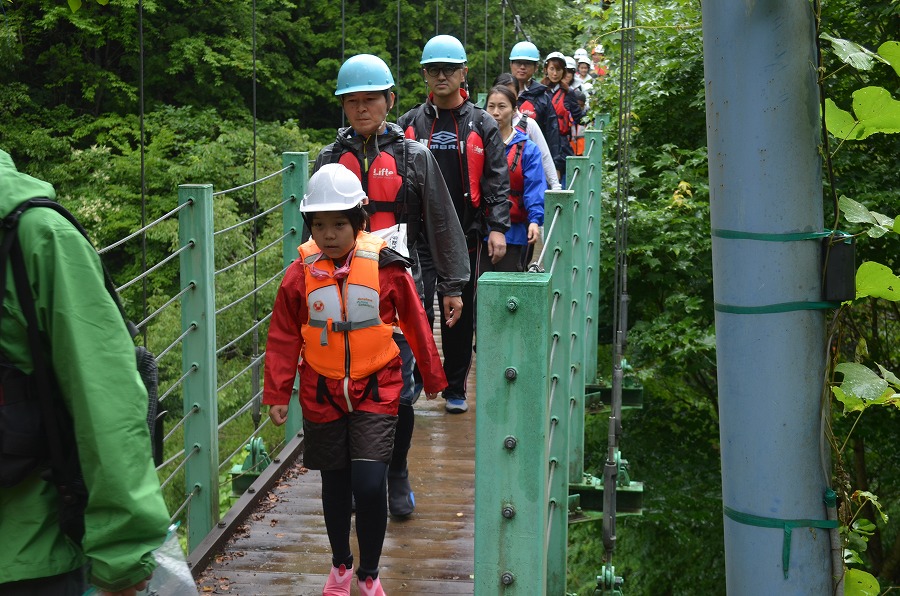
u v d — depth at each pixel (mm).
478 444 2086
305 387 3359
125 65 20094
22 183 1786
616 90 11133
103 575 1715
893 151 8906
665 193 10414
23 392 1761
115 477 1706
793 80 1798
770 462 1850
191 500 4105
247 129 20359
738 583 1910
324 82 23094
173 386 3893
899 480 11031
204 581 3846
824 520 1857
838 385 1995
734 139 1820
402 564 4000
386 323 3361
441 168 5211
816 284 1827
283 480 4980
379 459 3316
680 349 9719
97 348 1739
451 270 4191
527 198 6133
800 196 1817
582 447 5719
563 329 3967
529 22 25672
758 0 1783
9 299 1733
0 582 1733
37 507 1778
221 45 20469
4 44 17625
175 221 17688
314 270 3295
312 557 4090
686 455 12273
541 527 2088
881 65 7234
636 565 12312
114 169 18391
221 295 15961
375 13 23062
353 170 4078
